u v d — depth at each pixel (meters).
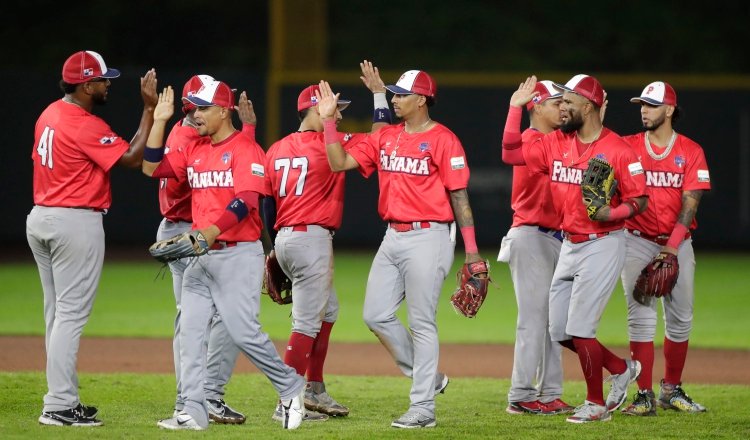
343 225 83.19
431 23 114.75
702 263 72.38
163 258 22.33
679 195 26.69
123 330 43.31
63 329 23.38
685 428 24.41
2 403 26.47
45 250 23.70
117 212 83.38
